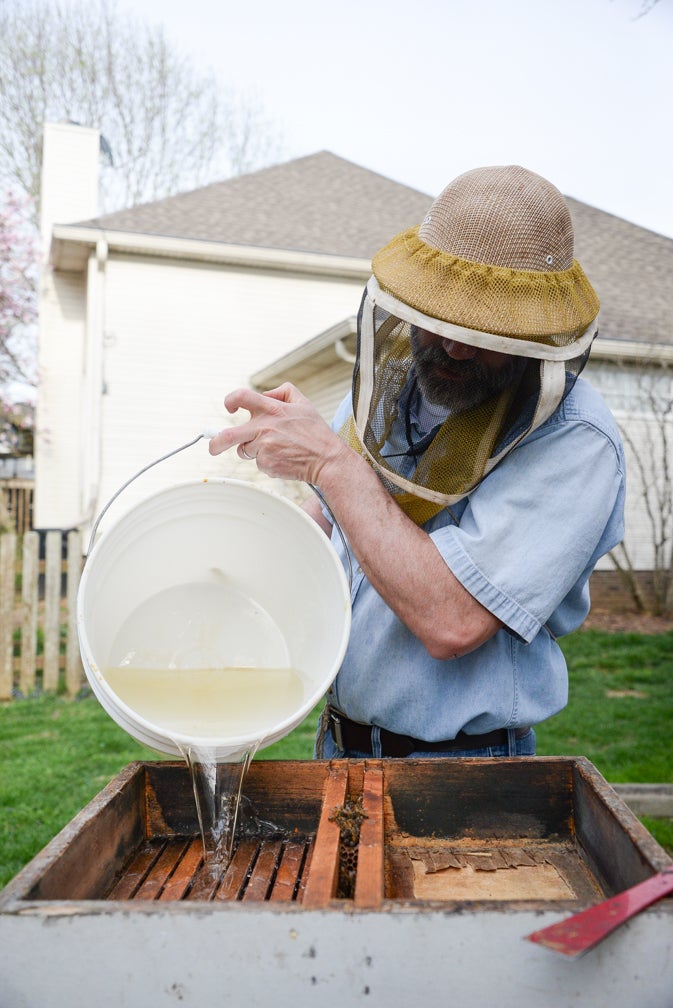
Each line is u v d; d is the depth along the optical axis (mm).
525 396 1284
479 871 1274
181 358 10758
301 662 1416
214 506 1426
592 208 14391
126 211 11273
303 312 11141
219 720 1271
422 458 1332
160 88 19438
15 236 14539
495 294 1229
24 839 3604
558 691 1493
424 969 870
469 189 1323
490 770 1367
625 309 10891
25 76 18203
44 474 12227
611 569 10367
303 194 13062
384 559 1299
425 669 1458
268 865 1277
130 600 1416
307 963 874
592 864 1259
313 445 1357
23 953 880
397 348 1355
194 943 876
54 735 5184
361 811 1188
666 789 3908
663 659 7496
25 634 6203
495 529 1295
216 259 10758
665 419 9750
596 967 864
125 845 1299
